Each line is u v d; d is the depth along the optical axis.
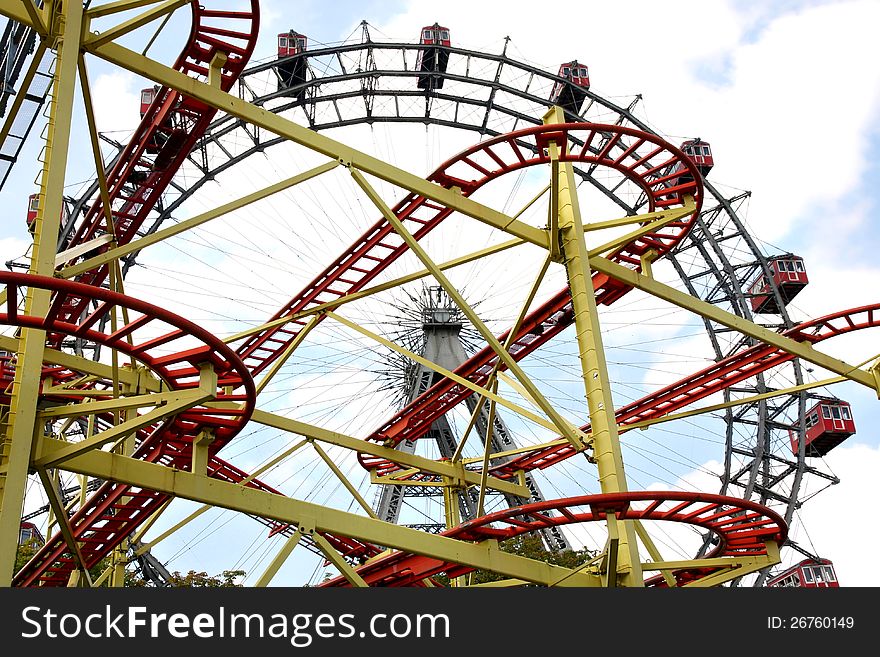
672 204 34.69
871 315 38.34
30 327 19.88
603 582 28.11
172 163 33.19
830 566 60.53
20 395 20.55
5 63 28.94
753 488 60.06
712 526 30.45
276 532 39.28
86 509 27.31
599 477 28.58
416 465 39.56
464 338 60.22
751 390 62.28
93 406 21.73
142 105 54.50
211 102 27.17
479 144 29.66
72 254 24.62
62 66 23.77
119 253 25.06
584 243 31.73
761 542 31.92
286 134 27.95
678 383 40.00
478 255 33.44
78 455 21.69
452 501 40.25
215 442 27.47
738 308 64.50
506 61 66.06
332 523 26.27
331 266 36.66
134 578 49.25
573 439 29.45
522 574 28.25
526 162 30.55
